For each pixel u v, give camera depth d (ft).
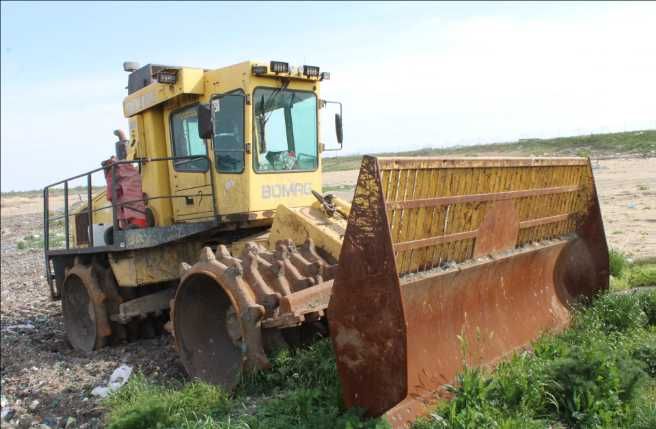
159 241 25.04
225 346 21.18
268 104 24.30
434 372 16.07
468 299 18.21
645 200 52.65
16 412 21.17
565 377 16.12
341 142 27.02
